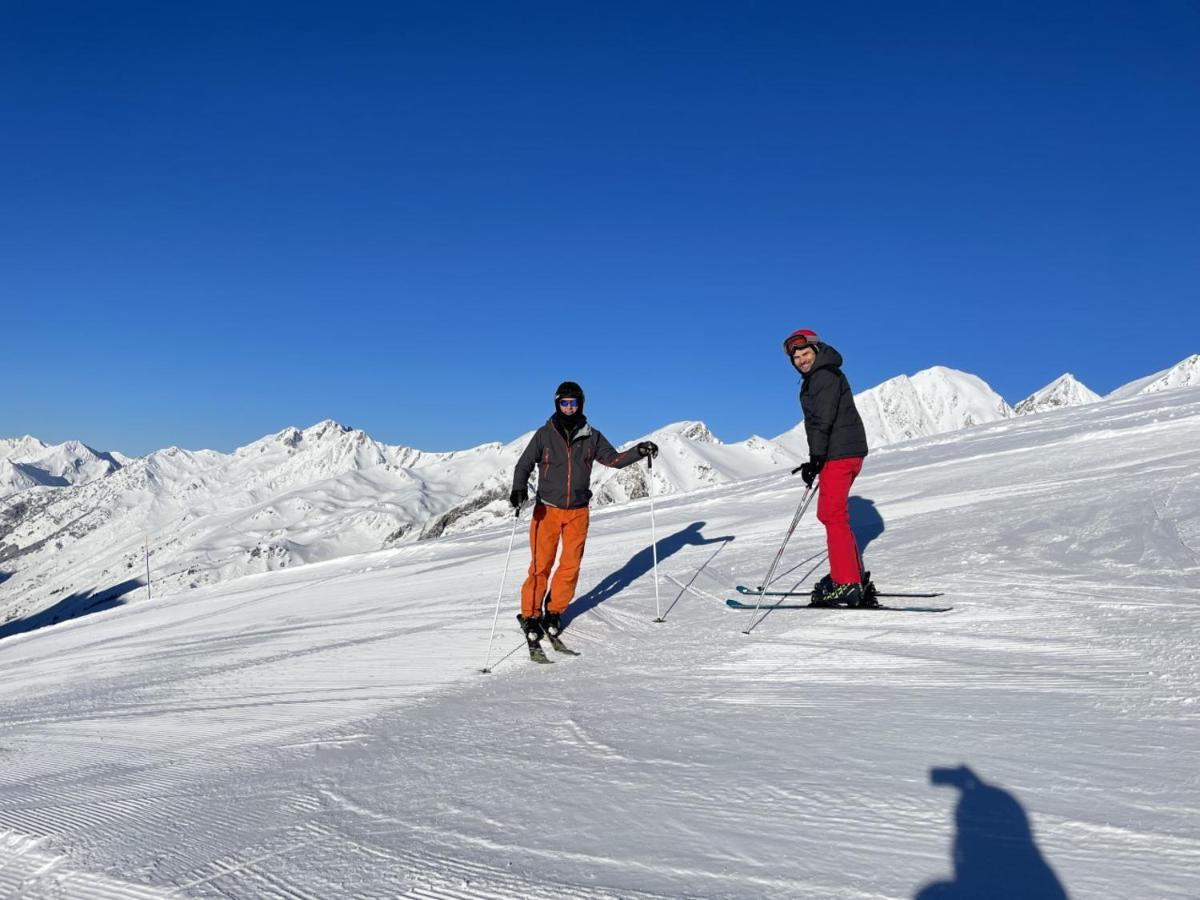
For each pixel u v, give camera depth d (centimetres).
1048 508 934
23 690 867
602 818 310
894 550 863
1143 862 241
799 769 336
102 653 1106
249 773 430
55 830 366
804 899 238
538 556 677
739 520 1380
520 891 261
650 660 588
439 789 365
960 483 1302
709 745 380
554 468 680
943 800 293
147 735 548
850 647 542
